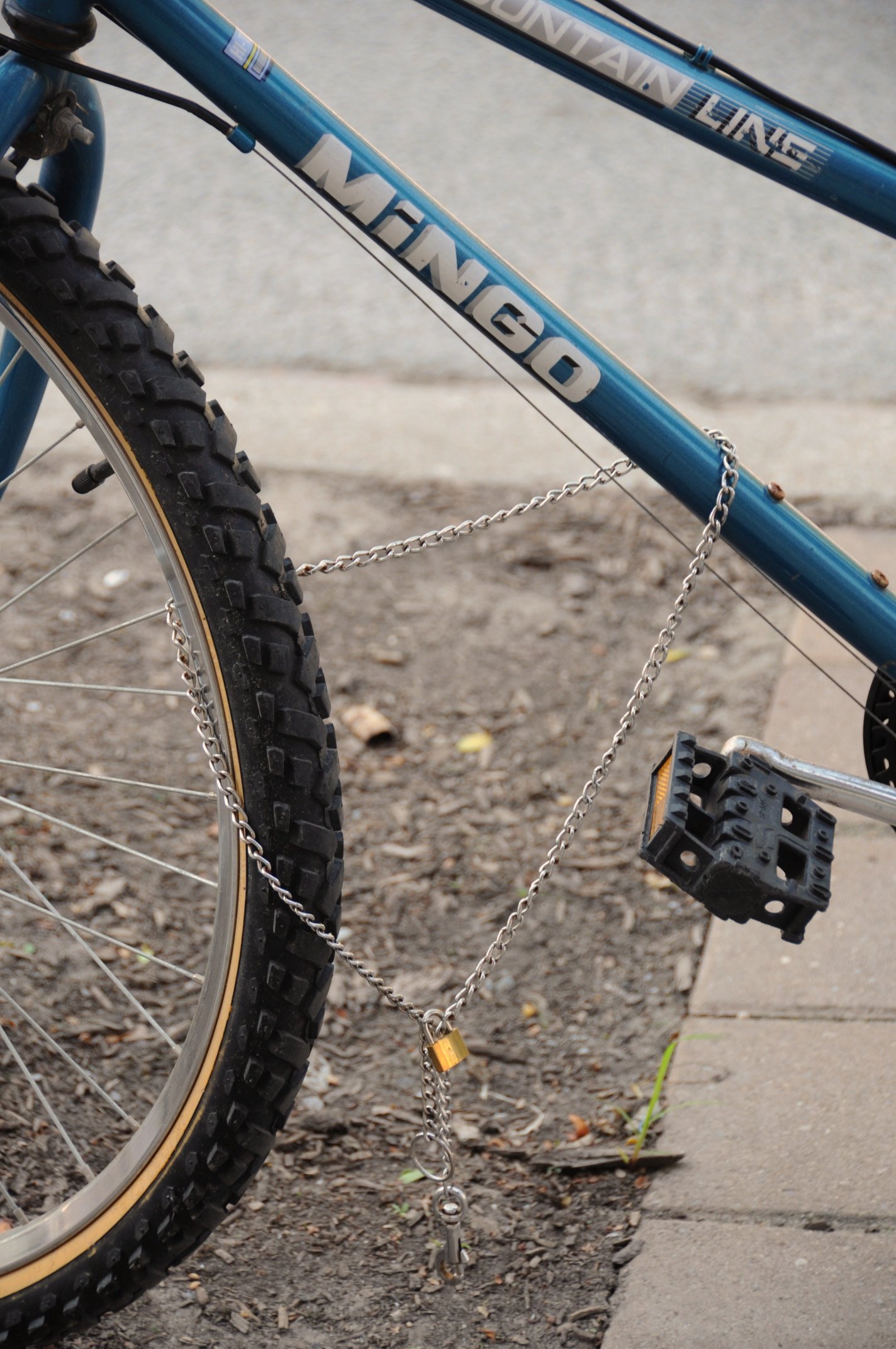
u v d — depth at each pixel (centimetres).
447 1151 131
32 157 127
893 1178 161
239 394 348
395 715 256
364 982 201
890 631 132
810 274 401
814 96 477
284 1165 170
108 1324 147
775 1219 157
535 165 458
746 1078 178
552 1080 184
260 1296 151
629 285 393
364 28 553
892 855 213
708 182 451
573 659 269
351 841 228
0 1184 148
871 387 348
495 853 225
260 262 407
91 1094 175
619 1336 144
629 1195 163
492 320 126
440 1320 148
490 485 314
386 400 346
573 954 206
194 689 124
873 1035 183
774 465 316
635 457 129
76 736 245
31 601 279
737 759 124
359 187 122
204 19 117
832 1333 142
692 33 530
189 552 121
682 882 120
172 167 456
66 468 317
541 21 125
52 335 121
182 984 195
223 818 125
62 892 209
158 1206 129
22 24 118
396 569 294
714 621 277
